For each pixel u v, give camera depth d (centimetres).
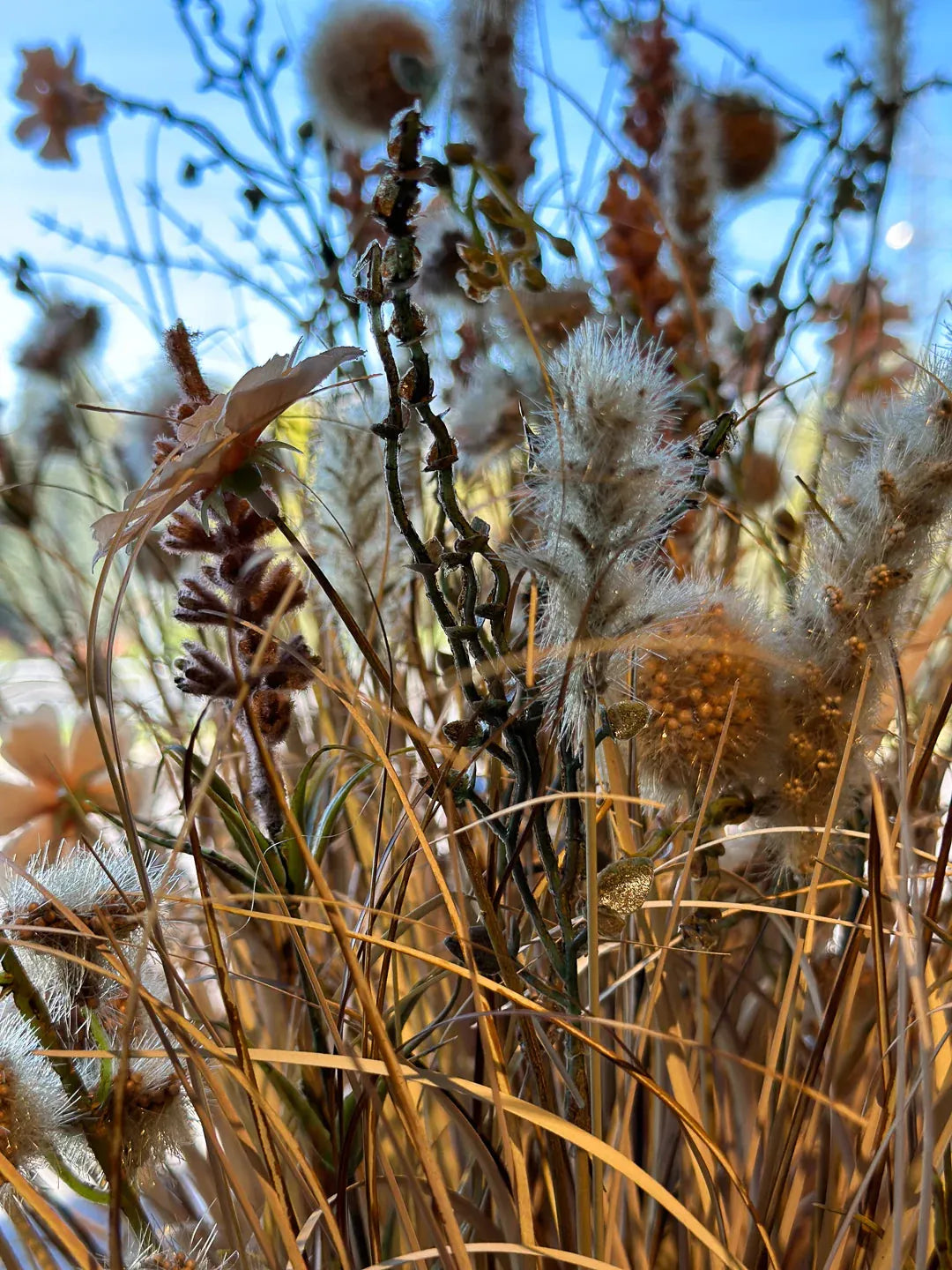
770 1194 27
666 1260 33
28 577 51
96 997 25
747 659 26
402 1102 20
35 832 31
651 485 22
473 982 22
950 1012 30
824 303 53
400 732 39
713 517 43
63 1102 23
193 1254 25
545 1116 22
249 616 25
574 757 24
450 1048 34
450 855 28
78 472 54
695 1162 29
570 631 23
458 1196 28
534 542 24
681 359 42
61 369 52
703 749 26
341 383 22
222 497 23
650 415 22
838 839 31
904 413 27
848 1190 29
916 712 34
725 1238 25
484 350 41
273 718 26
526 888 24
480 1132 30
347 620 22
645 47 48
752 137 45
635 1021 32
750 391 47
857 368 50
